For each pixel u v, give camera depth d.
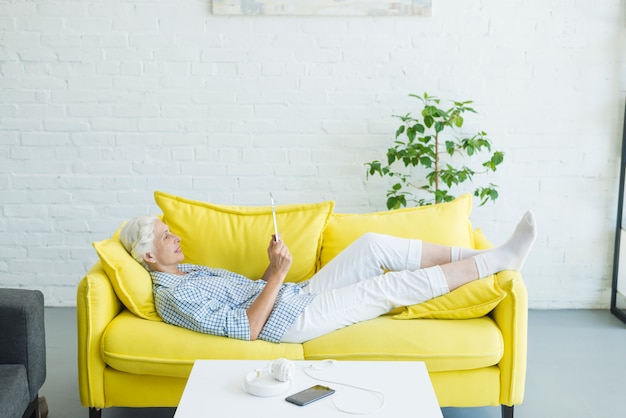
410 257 2.92
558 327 3.96
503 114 4.10
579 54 4.05
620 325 3.99
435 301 2.74
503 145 4.12
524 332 2.64
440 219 3.16
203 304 2.64
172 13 3.98
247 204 4.16
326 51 4.04
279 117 4.09
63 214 4.15
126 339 2.56
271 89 4.06
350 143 4.12
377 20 4.01
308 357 2.60
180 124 4.09
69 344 3.64
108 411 2.96
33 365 2.49
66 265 4.20
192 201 3.16
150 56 4.02
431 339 2.60
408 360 2.57
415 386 2.09
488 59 4.05
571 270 4.23
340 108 4.09
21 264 4.19
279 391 2.03
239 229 3.10
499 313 2.69
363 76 4.06
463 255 2.92
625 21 4.02
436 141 3.89
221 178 4.14
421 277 2.76
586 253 4.22
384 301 2.75
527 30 4.03
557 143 4.12
